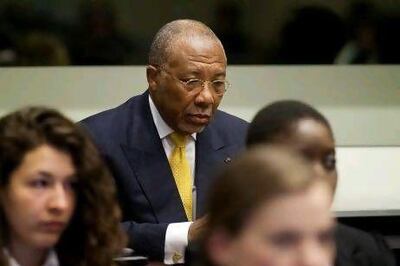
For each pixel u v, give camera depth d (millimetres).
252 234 2105
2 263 3193
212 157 5035
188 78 4688
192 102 4734
